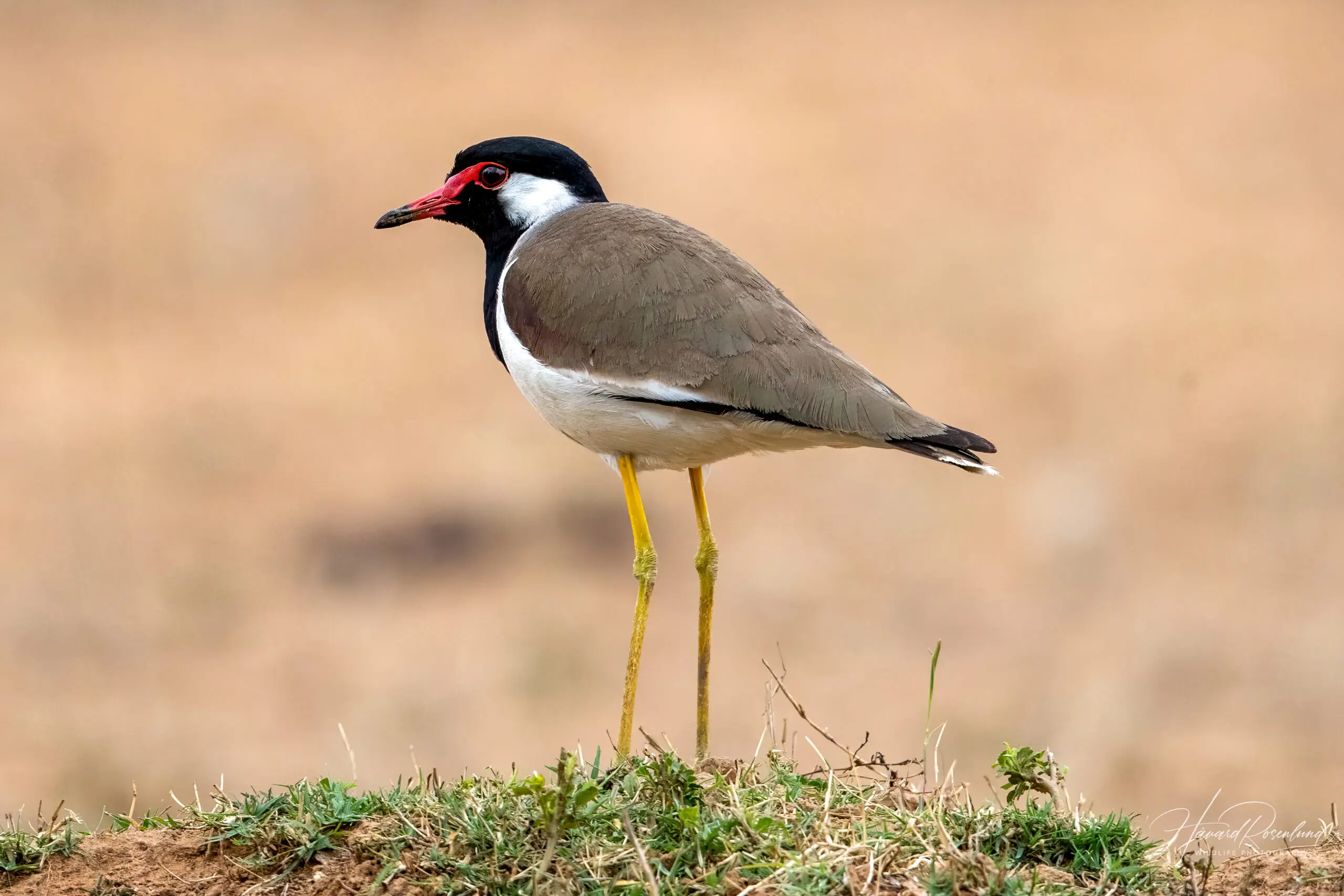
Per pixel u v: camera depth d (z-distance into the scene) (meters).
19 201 27.30
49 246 25.84
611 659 15.02
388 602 16.58
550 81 33.00
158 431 20.50
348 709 14.09
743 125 30.77
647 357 7.73
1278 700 13.69
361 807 6.52
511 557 17.45
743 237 26.12
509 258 8.45
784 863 5.93
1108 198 27.39
